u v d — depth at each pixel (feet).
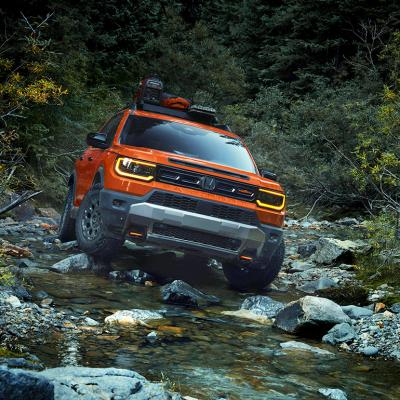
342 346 15.67
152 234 20.13
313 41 84.23
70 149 41.39
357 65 67.72
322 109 58.90
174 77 66.18
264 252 21.31
